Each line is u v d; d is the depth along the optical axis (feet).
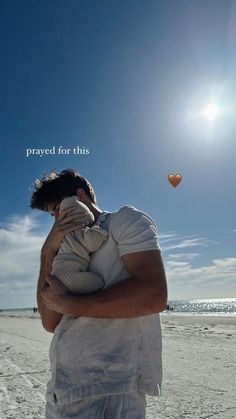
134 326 7.19
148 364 7.21
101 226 7.62
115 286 6.99
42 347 49.03
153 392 7.13
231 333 59.31
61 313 7.59
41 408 21.09
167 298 7.09
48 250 7.75
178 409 19.84
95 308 6.91
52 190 8.18
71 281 7.18
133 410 6.98
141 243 7.16
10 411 20.72
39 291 7.98
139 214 7.45
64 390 7.00
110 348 7.03
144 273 7.02
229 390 23.49
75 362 7.07
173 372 29.53
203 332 63.16
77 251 7.33
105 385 6.89
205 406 20.27
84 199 8.18
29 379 28.40
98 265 7.43
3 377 29.45
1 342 57.47
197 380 26.48
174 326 80.59
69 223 7.59
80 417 6.84
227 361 33.91
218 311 208.95
